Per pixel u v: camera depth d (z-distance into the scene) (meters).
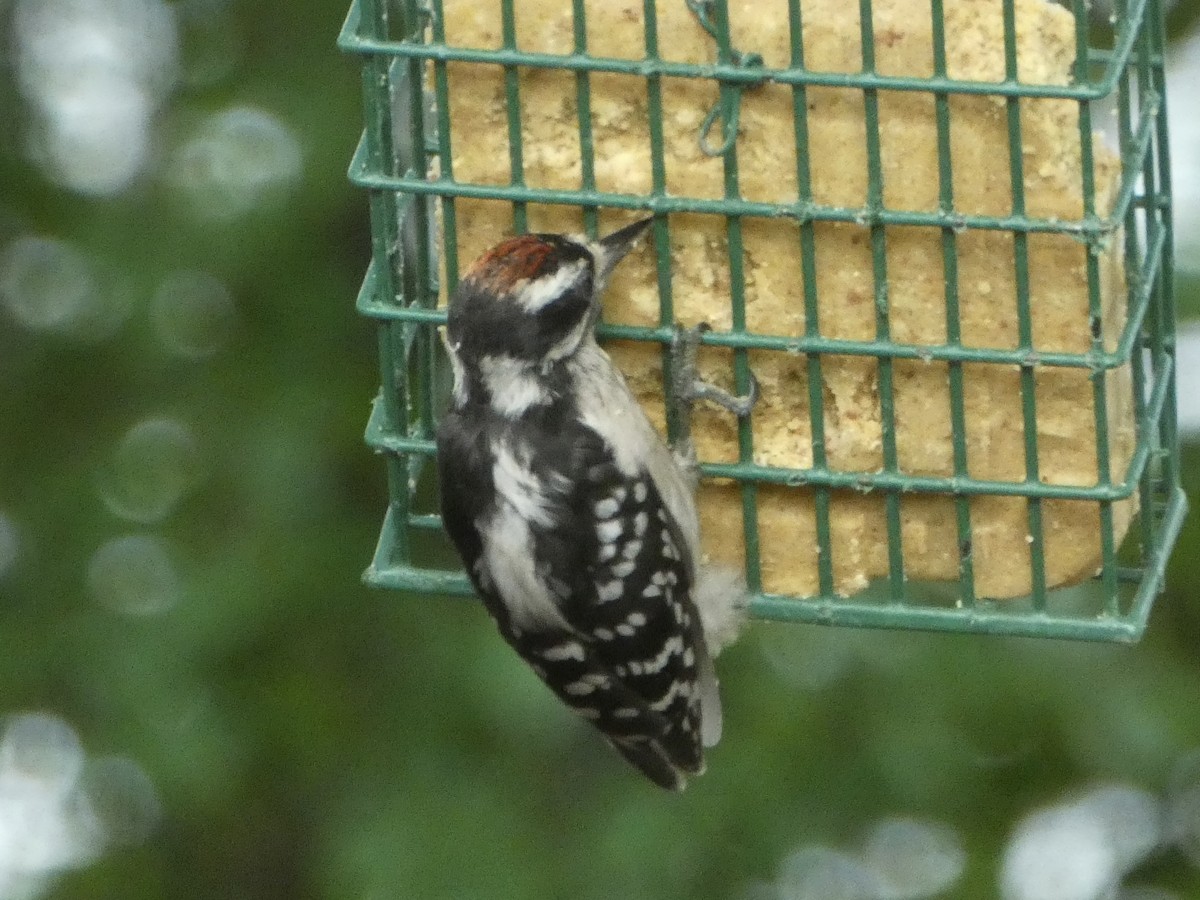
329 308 13.88
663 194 9.79
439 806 13.30
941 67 9.46
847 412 10.01
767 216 9.73
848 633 13.32
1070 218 9.59
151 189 14.04
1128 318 10.09
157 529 13.91
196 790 13.50
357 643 13.83
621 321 10.06
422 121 10.27
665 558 9.88
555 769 13.50
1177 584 13.60
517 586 9.90
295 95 13.71
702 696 10.52
